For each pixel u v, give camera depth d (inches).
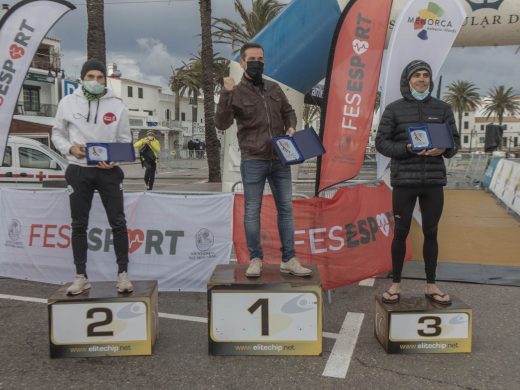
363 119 199.5
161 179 833.5
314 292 132.5
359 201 196.9
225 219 194.2
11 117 207.9
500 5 276.2
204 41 651.5
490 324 156.3
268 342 134.3
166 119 2588.6
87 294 137.5
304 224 186.7
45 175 408.2
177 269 197.3
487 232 297.7
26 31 205.5
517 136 3358.8
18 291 198.5
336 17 248.5
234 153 267.9
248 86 139.8
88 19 447.2
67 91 609.9
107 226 199.5
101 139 146.4
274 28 253.1
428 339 134.2
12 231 214.2
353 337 147.6
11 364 131.3
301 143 134.4
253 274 138.8
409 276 208.1
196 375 123.7
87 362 132.3
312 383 118.9
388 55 201.2
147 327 135.5
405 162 139.2
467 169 695.1
